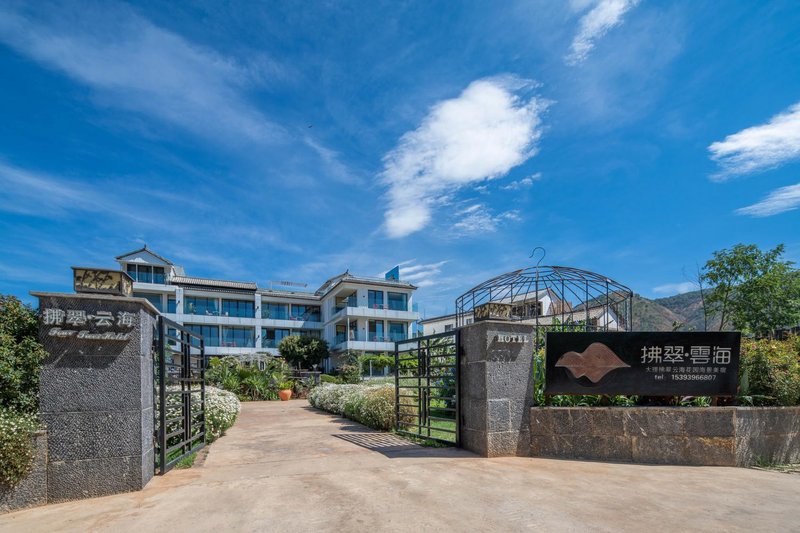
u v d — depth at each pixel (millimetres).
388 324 40250
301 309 43500
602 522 4062
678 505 4625
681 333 7242
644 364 7191
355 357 33625
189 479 5469
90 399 4852
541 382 7492
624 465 6582
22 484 4488
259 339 39812
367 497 4691
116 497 4754
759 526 4051
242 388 21234
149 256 37625
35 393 4789
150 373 5477
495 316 7258
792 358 7965
